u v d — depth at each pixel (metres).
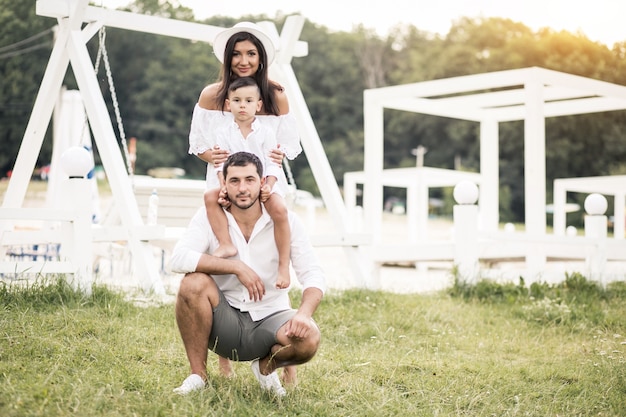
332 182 7.69
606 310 7.05
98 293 5.88
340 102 42.38
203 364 3.88
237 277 3.78
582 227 34.25
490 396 4.25
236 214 3.84
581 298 7.48
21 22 34.81
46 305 5.50
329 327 5.76
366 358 4.92
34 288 5.69
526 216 8.45
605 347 5.58
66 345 4.57
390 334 5.65
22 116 34.50
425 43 45.50
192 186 8.63
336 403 3.96
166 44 39.88
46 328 4.89
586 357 5.26
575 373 4.77
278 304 3.93
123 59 39.28
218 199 3.85
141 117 39.09
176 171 37.56
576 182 12.05
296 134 4.73
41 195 26.92
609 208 34.47
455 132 39.38
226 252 3.80
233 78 4.58
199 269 3.78
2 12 34.75
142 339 4.88
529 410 4.07
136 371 4.11
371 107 9.41
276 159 4.41
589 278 8.14
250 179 3.76
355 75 43.06
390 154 41.19
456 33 44.12
